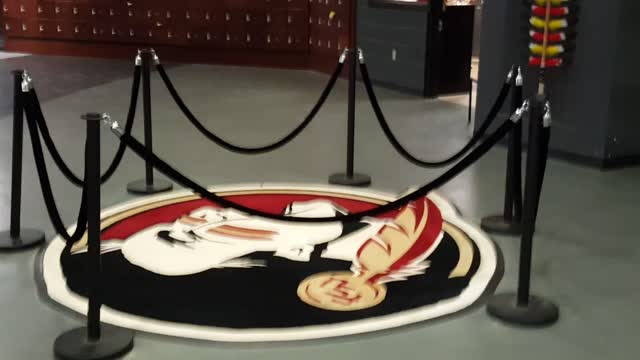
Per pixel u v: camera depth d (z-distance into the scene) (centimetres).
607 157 607
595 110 608
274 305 357
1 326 335
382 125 525
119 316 343
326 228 464
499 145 689
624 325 345
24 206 498
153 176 562
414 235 455
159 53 1259
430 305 360
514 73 478
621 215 499
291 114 830
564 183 572
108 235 446
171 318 343
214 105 877
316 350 317
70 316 345
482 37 693
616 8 582
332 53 1105
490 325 342
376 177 588
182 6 1226
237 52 1214
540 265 414
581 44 610
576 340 330
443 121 805
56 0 1288
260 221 475
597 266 414
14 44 1332
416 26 938
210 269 398
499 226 463
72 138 701
